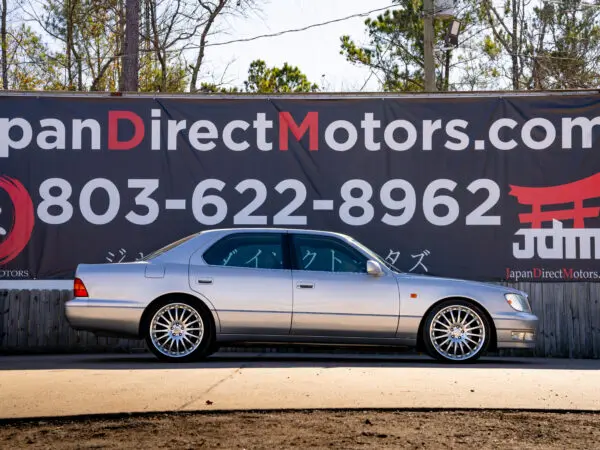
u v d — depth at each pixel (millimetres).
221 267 11203
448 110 14297
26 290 13805
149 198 14203
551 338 13719
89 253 14094
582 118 14203
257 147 14305
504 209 14141
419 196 14203
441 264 14109
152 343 11055
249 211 14219
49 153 14203
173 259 11234
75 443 6016
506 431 6441
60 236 14094
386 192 14219
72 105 14281
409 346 11305
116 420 6758
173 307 11117
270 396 7664
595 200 14102
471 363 11266
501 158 14211
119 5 29344
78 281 11078
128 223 14156
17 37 33125
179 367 10180
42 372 9398
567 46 30828
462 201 14172
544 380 8805
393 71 32594
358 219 14195
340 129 14312
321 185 14242
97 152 14227
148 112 14312
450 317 11312
